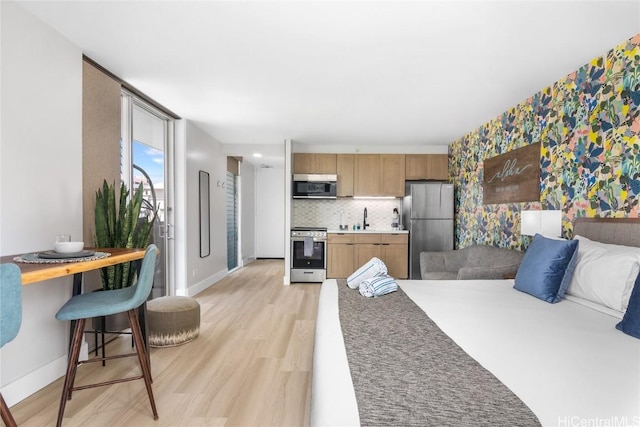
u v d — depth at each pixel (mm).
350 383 1085
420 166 5836
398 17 2072
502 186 3969
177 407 1948
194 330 3008
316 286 5332
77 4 1971
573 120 2848
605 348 1395
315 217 6230
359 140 5613
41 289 2170
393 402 972
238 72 2910
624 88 2354
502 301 2178
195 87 3248
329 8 1986
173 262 4477
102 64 2754
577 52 2506
